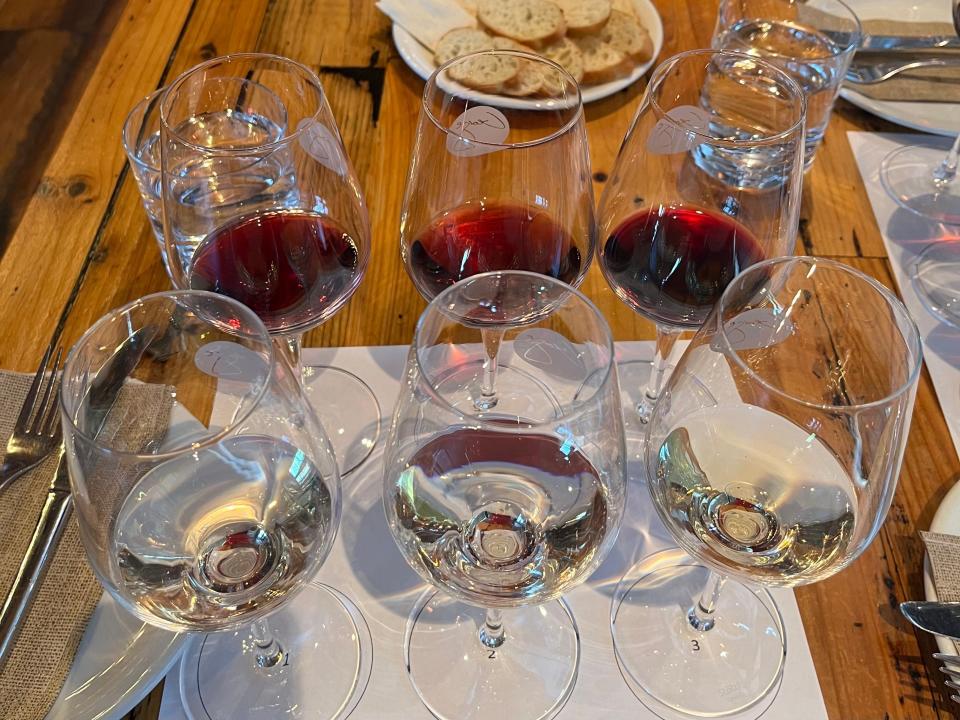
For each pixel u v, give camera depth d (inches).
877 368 22.8
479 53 27.5
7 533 23.6
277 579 19.9
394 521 20.6
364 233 26.6
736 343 22.4
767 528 22.3
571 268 26.1
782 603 24.2
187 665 22.7
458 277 25.8
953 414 28.2
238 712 21.9
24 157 35.9
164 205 24.1
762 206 24.4
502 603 20.1
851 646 23.3
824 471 22.3
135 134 33.6
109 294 31.0
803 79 34.7
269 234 24.7
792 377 24.5
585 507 20.9
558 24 38.7
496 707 22.1
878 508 20.6
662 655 23.3
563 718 22.1
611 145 37.0
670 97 30.9
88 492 17.6
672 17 43.2
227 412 21.1
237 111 31.0
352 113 38.0
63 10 42.6
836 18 39.2
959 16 38.4
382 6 40.7
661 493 21.8
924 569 23.9
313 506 20.5
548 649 23.4
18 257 32.1
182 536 20.5
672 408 22.0
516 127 28.8
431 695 22.3
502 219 25.0
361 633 23.5
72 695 20.3
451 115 27.1
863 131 38.8
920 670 22.9
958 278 32.4
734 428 22.9
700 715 22.1
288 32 41.7
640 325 32.3
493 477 21.4
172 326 19.7
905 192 35.9
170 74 39.4
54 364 28.2
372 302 32.1
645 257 25.2
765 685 22.6
